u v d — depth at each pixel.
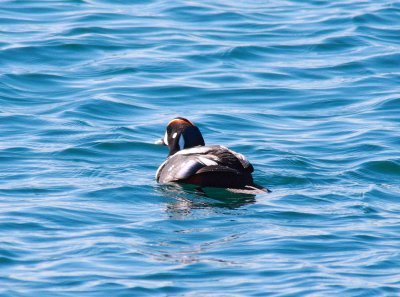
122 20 25.61
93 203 14.88
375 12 26.56
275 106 20.53
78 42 23.66
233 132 18.94
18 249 12.93
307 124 19.50
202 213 14.50
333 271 12.39
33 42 23.58
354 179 16.38
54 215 14.24
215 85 21.53
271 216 14.41
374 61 23.16
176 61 22.88
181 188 15.55
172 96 20.86
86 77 21.81
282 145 18.11
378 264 12.62
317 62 23.16
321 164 17.14
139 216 14.36
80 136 18.33
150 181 16.05
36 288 11.80
